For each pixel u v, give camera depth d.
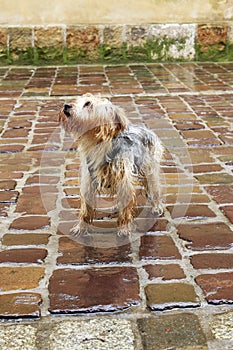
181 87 4.54
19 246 2.13
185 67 5.58
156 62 5.89
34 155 2.95
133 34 5.78
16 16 5.71
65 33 5.71
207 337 1.70
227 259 2.05
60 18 5.75
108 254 2.09
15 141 3.15
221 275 1.97
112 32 5.75
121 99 4.09
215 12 5.86
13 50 5.74
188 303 1.83
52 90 4.44
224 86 4.56
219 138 3.18
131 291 1.89
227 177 2.69
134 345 1.68
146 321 1.76
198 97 4.18
